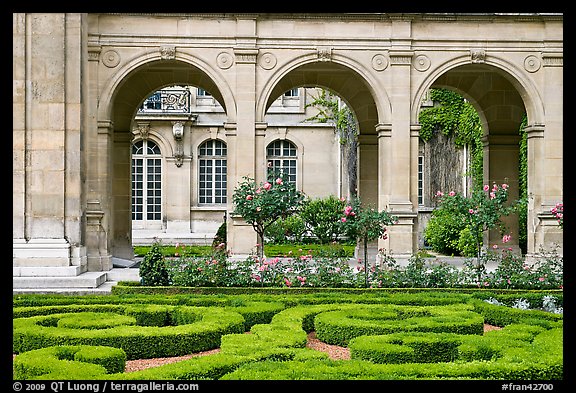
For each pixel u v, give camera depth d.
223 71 18.47
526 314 10.58
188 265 14.69
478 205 15.34
